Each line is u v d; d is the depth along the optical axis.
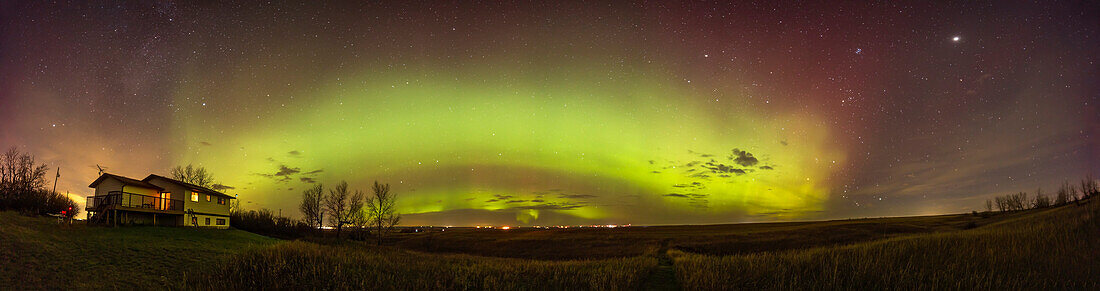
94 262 20.97
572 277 21.48
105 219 40.03
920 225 74.81
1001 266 16.91
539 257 60.56
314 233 66.25
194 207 47.38
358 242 56.47
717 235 70.81
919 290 14.75
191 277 19.56
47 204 47.84
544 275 22.66
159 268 21.33
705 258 29.00
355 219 65.31
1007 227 29.80
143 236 31.16
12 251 20.53
